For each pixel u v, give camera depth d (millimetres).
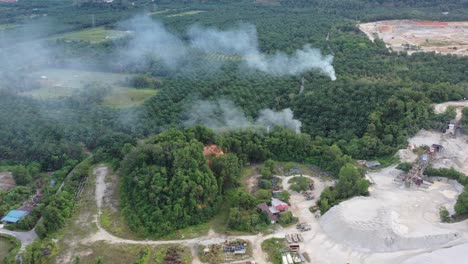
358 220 127812
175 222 134875
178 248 126062
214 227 136125
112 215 143000
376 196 143375
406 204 138375
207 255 122312
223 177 151125
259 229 132750
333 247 123875
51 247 127312
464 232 124312
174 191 139375
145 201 139875
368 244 122312
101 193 155875
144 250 124438
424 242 121312
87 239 131375
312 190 152625
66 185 158000
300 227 132625
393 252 120188
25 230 136625
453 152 160125
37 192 160250
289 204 144125
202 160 149500
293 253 121875
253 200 142000
